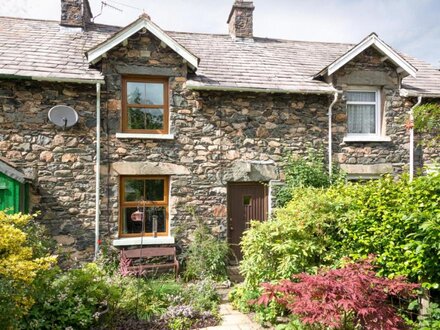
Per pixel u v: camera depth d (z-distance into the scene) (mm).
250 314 5180
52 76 6598
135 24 6996
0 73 6328
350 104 8461
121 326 4531
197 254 6961
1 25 8406
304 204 5637
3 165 6102
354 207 5172
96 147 7066
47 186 6855
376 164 8289
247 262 5438
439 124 6695
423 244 3760
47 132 6879
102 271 5793
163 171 7336
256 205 7953
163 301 5273
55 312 4203
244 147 7750
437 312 3941
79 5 8789
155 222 7051
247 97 7789
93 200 7055
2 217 4133
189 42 9336
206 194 7547
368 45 8008
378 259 4422
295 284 3482
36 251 4828
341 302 2988
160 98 7582
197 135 7539
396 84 8445
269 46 10055
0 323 3330
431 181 4250
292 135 7969
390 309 3295
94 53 6859
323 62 9477
